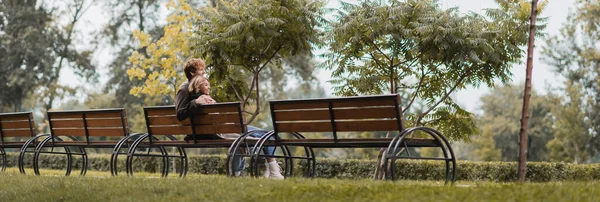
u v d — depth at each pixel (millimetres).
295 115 8609
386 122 7898
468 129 13828
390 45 12773
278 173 10195
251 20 13227
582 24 42188
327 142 8422
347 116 8180
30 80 41312
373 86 13602
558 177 14031
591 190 6219
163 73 21922
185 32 21672
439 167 14461
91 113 10914
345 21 13023
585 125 43875
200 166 18031
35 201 7469
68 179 8617
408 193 5988
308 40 13922
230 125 9203
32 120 12047
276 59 14562
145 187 7293
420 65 13922
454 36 12484
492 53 12727
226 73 14023
